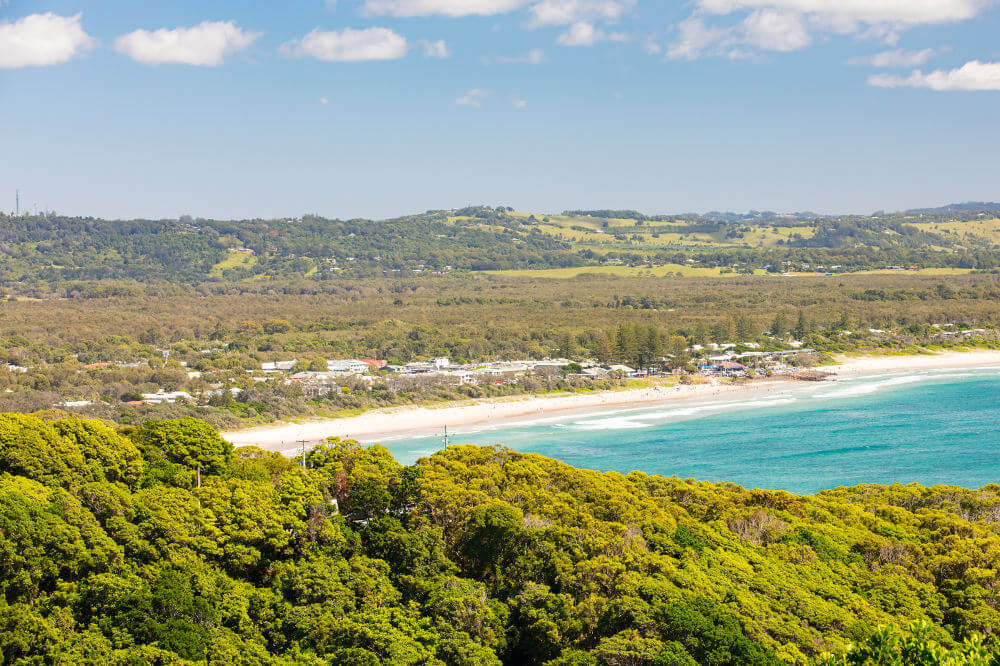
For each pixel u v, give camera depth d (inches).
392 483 2637.8
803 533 2410.2
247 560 2165.4
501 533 2306.8
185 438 2844.5
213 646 1850.4
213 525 2236.7
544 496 2588.6
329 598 2087.8
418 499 2564.0
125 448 2586.1
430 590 2135.8
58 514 2053.4
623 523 2416.3
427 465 2834.6
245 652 1878.7
